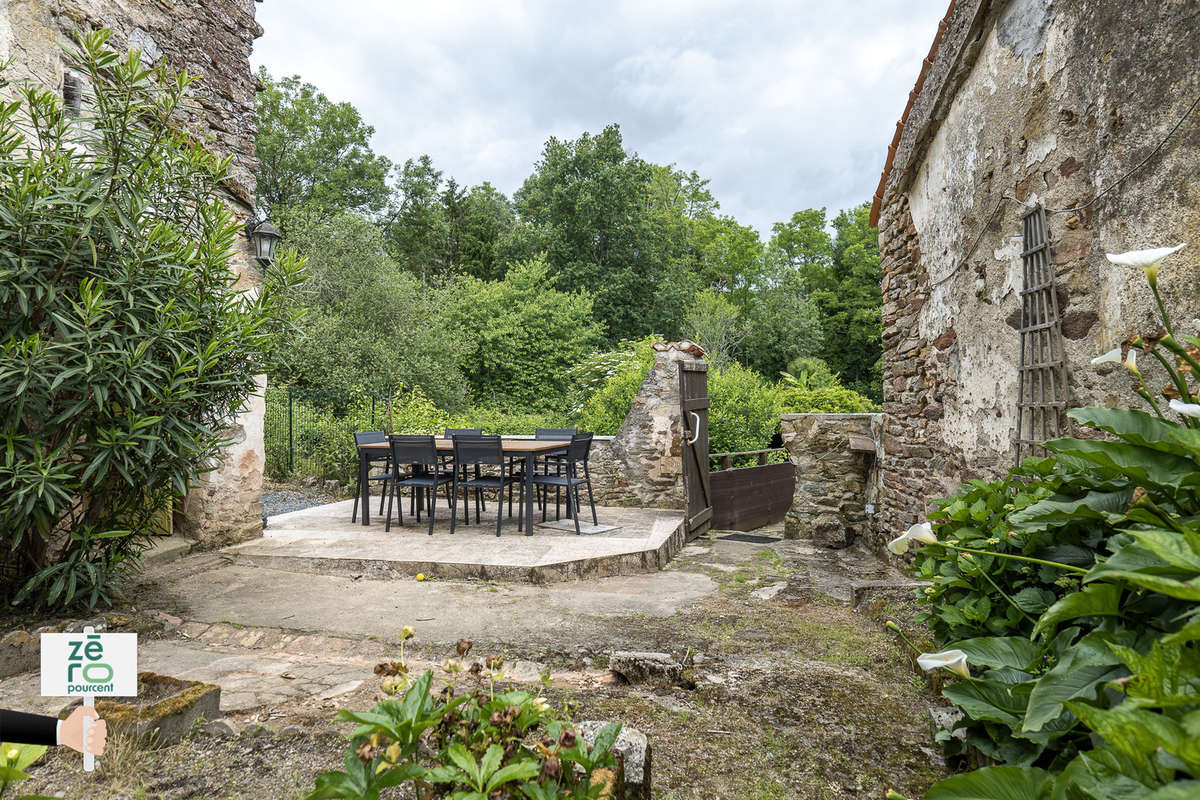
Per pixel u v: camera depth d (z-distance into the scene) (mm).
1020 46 3562
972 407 4215
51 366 3248
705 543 6785
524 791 1161
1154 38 2525
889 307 5945
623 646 3453
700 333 24984
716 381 10094
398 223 30922
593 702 2549
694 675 2871
